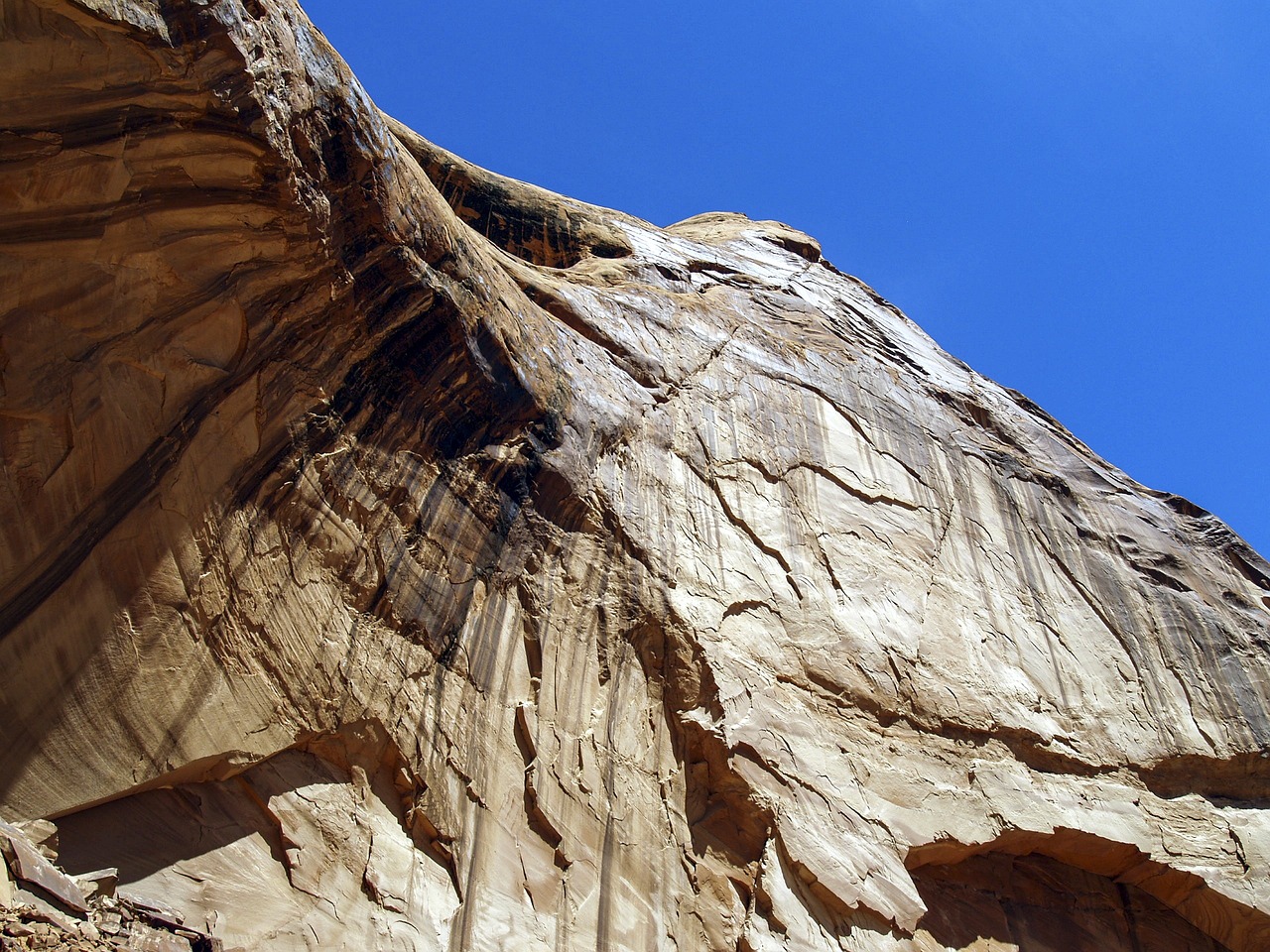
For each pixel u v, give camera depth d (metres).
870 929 12.02
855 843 12.53
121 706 8.34
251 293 9.58
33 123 7.92
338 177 10.07
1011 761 15.01
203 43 8.58
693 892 11.16
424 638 10.79
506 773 10.70
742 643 13.53
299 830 9.16
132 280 8.77
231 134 8.86
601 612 12.52
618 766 11.53
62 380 8.36
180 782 8.70
